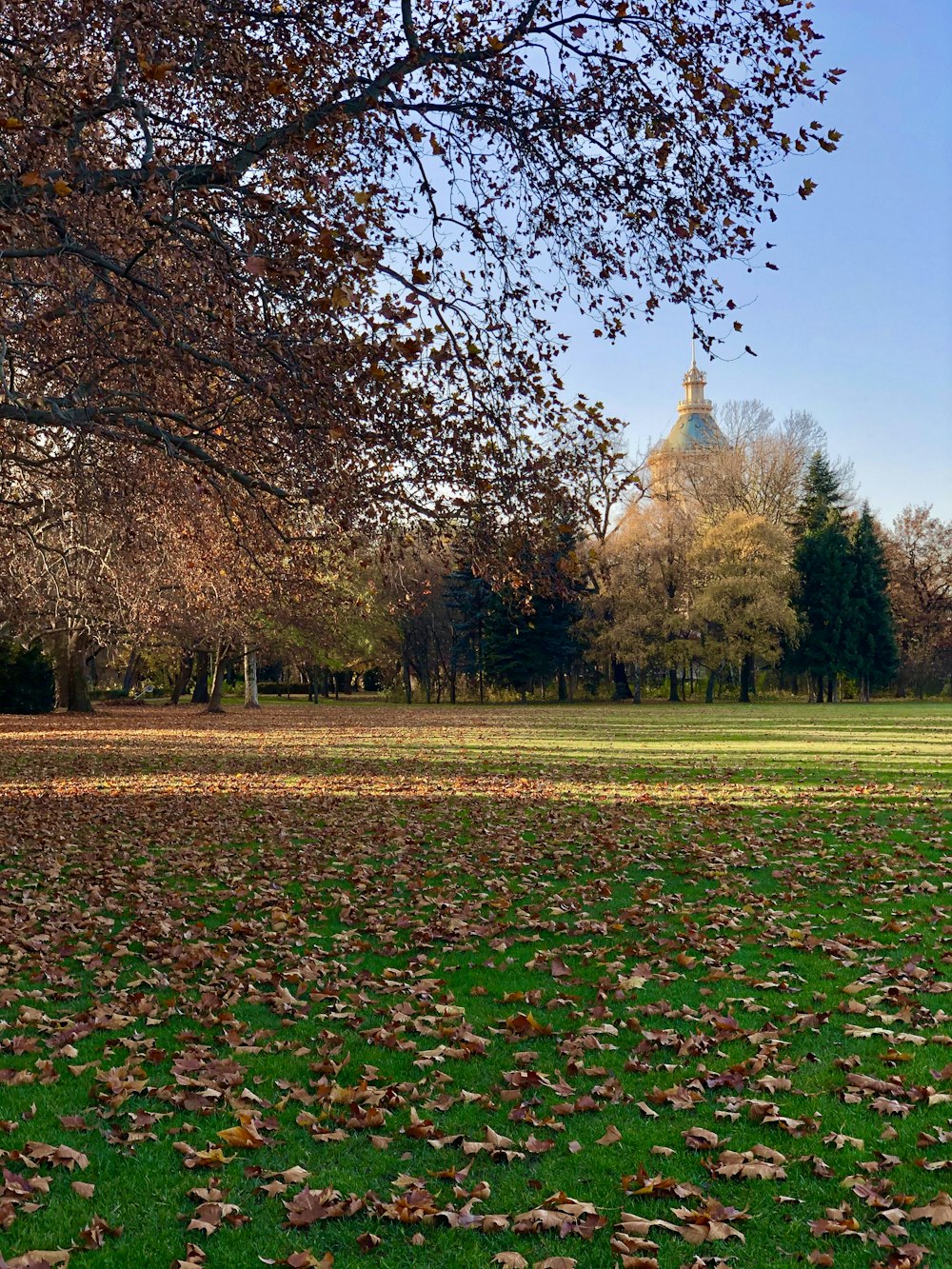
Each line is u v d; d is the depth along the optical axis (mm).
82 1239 3291
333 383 7770
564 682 60000
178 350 7742
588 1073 4582
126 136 7914
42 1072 4660
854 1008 5266
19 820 12688
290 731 32781
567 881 8734
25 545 18703
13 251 6680
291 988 5945
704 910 7551
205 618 32844
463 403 8289
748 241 8555
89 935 7055
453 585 56375
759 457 57656
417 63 7473
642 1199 3521
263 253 7316
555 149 8203
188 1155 3861
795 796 13977
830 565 55125
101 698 59344
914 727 30984
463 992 5805
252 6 7648
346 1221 3422
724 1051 4828
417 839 11047
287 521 11492
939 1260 3074
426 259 7523
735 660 51219
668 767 18750
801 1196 3494
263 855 10148
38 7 6945
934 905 7457
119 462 12359
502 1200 3520
